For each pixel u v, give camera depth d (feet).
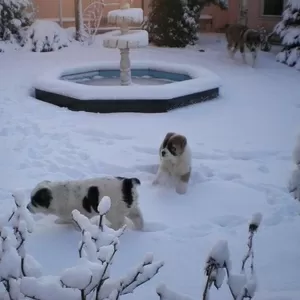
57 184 13.01
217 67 40.06
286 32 43.01
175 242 12.64
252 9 56.34
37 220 13.75
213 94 30.14
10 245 6.57
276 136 22.86
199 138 22.29
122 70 31.50
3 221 7.27
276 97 30.73
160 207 15.03
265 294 9.43
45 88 28.73
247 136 22.79
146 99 26.63
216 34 59.82
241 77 36.50
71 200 12.75
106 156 19.27
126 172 17.79
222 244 6.74
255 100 29.96
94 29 54.08
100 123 24.41
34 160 18.65
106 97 26.61
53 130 22.65
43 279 6.17
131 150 20.24
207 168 18.10
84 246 7.08
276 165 18.94
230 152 20.30
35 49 46.50
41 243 12.41
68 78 35.01
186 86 28.53
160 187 16.49
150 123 24.56
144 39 30.19
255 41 40.04
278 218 14.23
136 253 12.01
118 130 23.15
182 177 15.99
